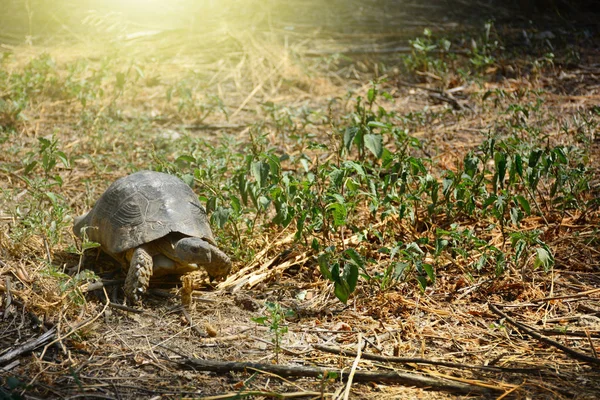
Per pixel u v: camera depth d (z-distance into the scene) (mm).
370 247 4789
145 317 4074
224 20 10820
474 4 11742
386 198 4766
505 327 4008
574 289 4441
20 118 7312
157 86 8797
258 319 3727
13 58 9188
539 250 4301
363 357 3695
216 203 4941
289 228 5039
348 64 9602
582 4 11766
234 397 3240
